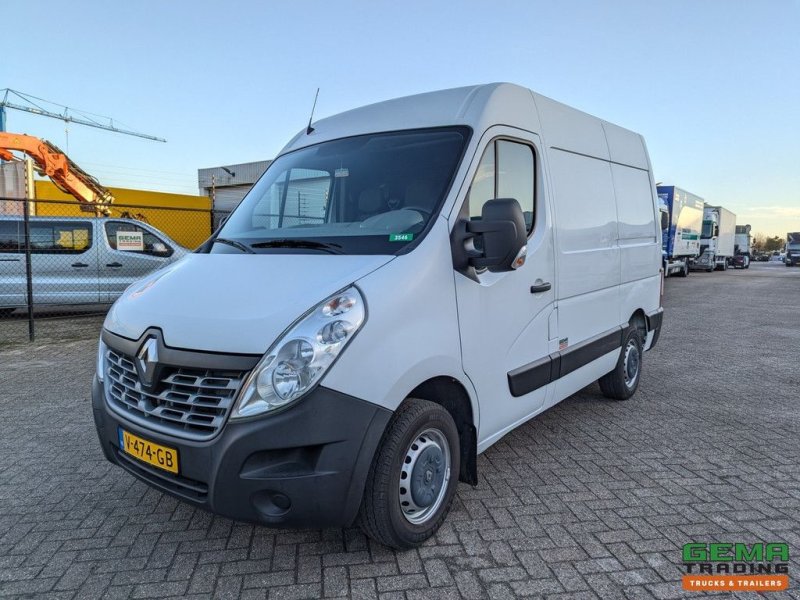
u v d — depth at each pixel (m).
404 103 3.86
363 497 2.74
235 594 2.68
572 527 3.26
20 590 2.72
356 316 2.58
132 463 2.88
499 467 4.10
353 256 2.95
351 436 2.54
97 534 3.22
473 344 3.23
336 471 2.53
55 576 2.83
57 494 3.71
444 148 3.39
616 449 4.45
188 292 2.93
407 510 2.95
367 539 3.13
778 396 5.96
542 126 4.06
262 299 2.70
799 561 2.94
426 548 3.04
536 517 3.37
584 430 4.88
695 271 36.00
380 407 2.63
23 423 5.10
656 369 7.26
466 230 3.16
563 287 4.20
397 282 2.78
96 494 3.71
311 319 2.53
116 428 2.90
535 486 3.78
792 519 3.37
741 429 4.92
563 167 4.28
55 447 4.52
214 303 2.76
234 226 3.78
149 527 3.29
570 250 4.29
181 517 3.40
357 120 3.96
